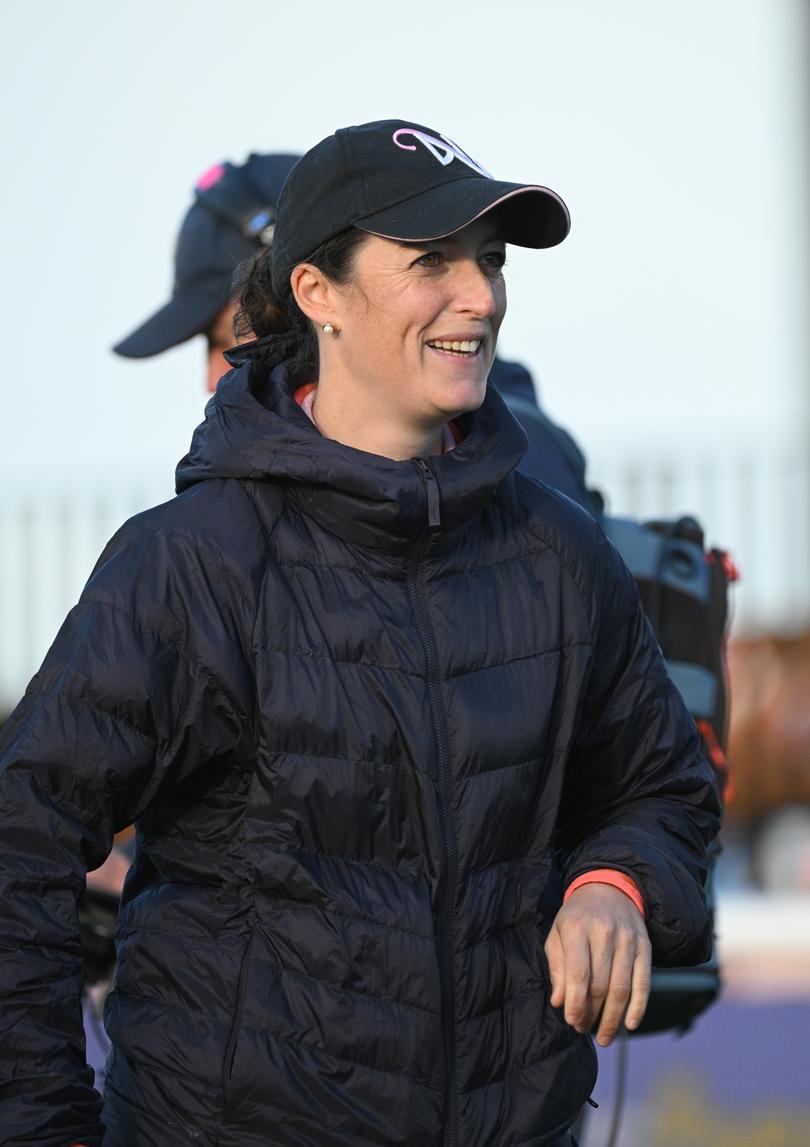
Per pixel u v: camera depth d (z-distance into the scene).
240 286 10.27
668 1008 12.36
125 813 8.69
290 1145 8.35
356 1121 8.34
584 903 8.86
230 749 8.67
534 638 9.06
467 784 8.72
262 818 8.56
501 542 9.22
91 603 8.68
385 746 8.61
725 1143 18.64
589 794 9.66
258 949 8.51
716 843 12.20
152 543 8.77
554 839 9.73
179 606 8.65
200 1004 8.54
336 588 8.80
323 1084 8.35
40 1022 8.21
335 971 8.42
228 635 8.63
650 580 12.12
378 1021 8.39
